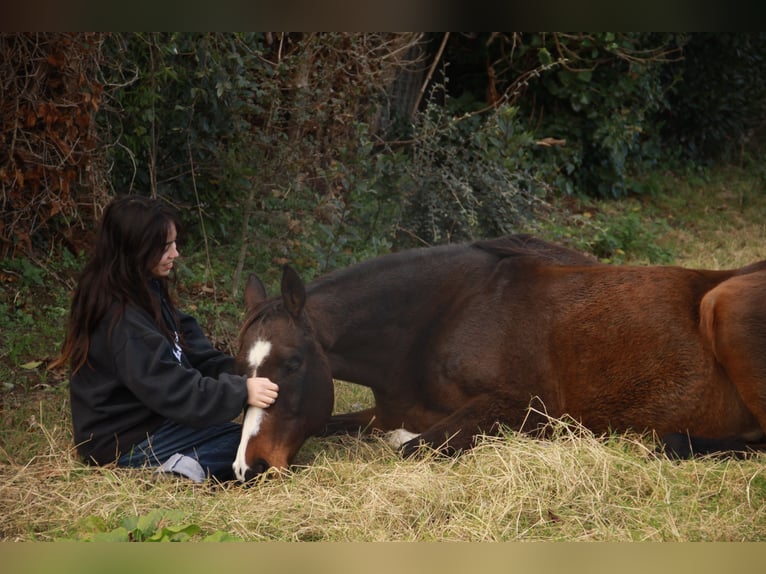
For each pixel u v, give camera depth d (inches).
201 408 173.5
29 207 292.7
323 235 336.5
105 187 312.5
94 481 176.2
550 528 160.2
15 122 275.4
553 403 201.5
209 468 185.6
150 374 176.2
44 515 164.6
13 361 253.3
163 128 331.9
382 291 203.8
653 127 589.3
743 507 165.5
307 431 182.2
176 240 189.5
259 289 192.7
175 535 146.8
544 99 525.3
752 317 184.9
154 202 185.0
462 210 351.9
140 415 185.0
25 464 191.0
